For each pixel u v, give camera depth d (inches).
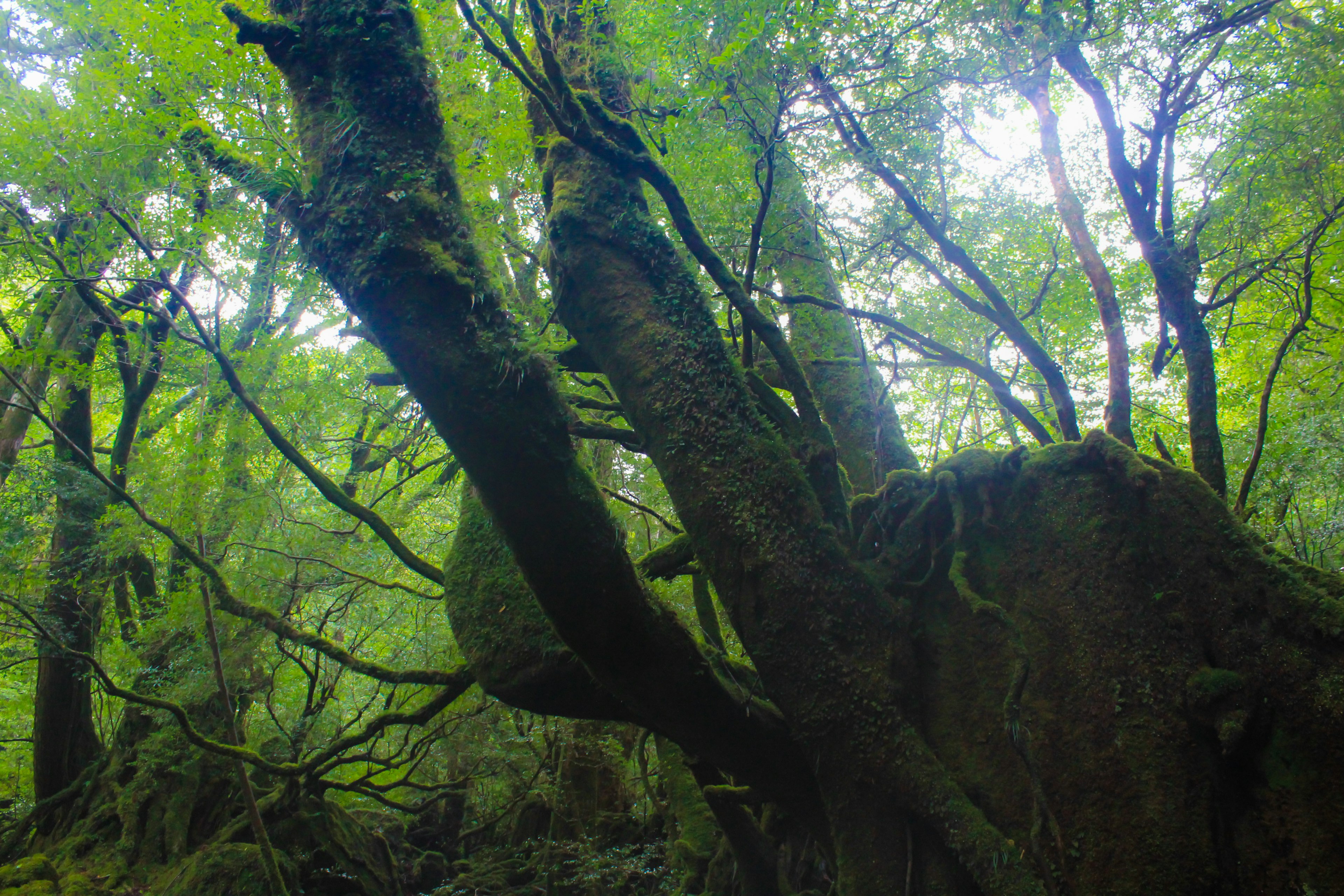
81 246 310.0
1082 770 198.2
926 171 334.0
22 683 667.4
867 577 235.9
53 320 471.5
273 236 306.7
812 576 229.6
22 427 502.3
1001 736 213.8
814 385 393.4
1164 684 196.4
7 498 476.4
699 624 400.5
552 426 193.9
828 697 223.5
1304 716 179.2
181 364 402.6
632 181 273.0
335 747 349.4
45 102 275.9
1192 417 292.7
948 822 203.2
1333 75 293.0
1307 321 339.0
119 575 504.1
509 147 268.2
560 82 233.1
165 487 380.2
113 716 632.4
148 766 498.6
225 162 240.5
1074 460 229.9
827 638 225.9
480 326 187.8
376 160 189.9
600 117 248.1
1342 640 178.7
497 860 561.6
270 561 382.9
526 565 208.2
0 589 437.1
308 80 200.1
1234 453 449.7
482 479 195.6
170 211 299.9
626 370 255.1
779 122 269.7
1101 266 313.7
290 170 198.4
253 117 226.1
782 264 399.5
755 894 346.6
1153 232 306.5
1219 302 307.9
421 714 342.3
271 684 508.4
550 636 261.4
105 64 278.2
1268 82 303.6
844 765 221.3
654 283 259.9
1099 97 304.0
